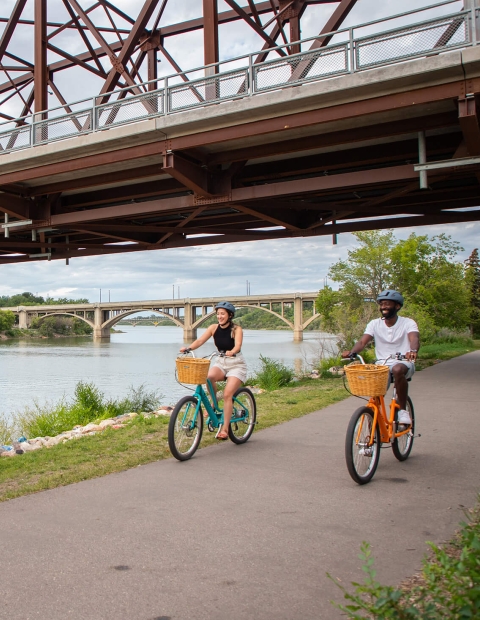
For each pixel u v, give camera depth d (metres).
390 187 16.61
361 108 12.74
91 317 139.00
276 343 92.88
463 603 2.41
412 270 26.55
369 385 5.54
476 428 8.48
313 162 15.63
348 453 5.39
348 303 26.30
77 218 18.64
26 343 114.88
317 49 13.00
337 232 20.23
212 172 16.03
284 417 9.51
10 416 21.28
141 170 16.55
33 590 3.38
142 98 15.36
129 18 24.19
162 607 3.16
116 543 4.09
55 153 16.44
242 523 4.47
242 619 3.03
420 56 12.07
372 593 2.54
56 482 5.74
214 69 16.25
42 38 20.05
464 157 12.66
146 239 23.09
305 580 3.46
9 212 18.56
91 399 14.12
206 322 117.81
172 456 6.83
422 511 4.71
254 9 19.31
